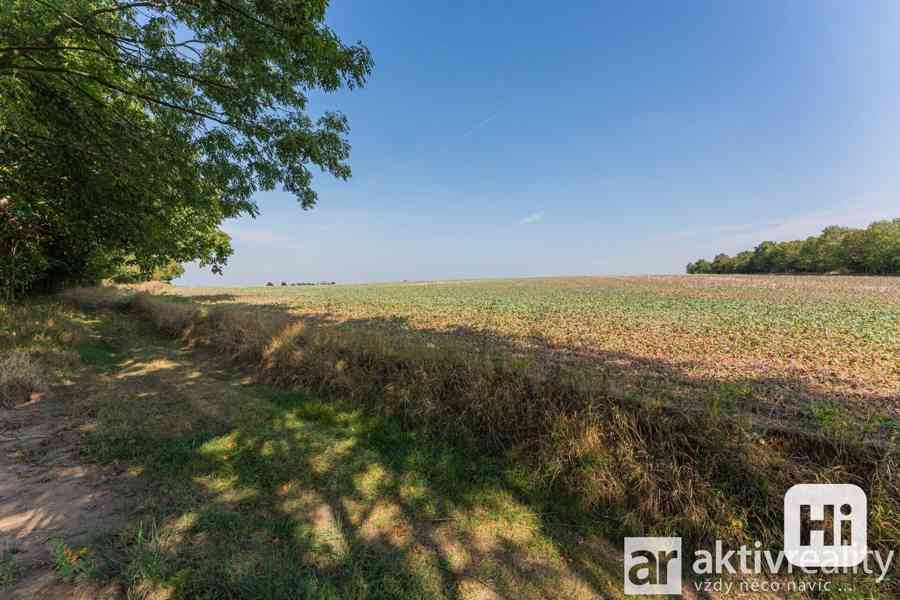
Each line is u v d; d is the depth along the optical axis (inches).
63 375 226.7
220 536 96.5
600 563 96.3
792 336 324.8
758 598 86.5
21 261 430.6
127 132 277.1
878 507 95.1
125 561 83.7
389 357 214.8
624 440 127.3
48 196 354.3
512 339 325.7
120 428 159.5
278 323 308.3
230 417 180.5
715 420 121.0
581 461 127.2
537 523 111.9
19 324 299.4
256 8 211.3
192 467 132.8
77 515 101.5
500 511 117.0
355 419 183.2
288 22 215.5
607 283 1330.0
